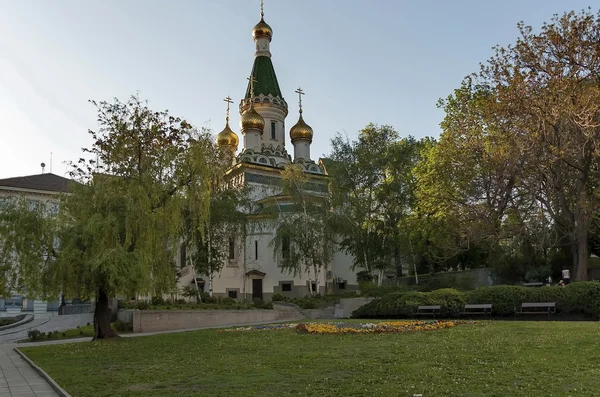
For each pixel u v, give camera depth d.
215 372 12.53
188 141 26.36
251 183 56.91
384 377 10.90
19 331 34.22
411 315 29.88
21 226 22.27
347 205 43.56
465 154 32.44
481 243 35.59
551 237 32.44
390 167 43.56
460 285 39.03
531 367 11.36
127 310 31.48
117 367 14.49
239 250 47.28
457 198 34.19
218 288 50.66
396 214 42.41
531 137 28.50
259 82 67.31
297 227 43.00
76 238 22.41
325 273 49.94
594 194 29.12
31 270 21.98
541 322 21.92
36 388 12.26
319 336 20.00
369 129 45.50
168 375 12.52
